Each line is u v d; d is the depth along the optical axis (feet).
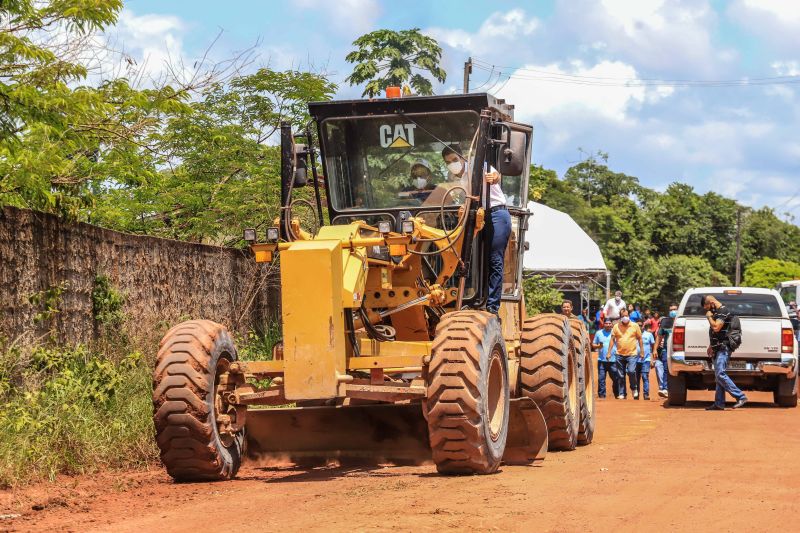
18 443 30.96
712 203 281.13
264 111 69.77
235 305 62.44
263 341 63.31
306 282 28.40
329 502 24.59
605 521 21.91
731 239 279.90
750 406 66.28
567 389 37.50
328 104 34.50
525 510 23.13
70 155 47.91
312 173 34.45
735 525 21.68
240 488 28.17
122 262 47.65
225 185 66.85
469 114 33.99
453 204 34.06
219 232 67.62
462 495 25.35
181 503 25.59
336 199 34.91
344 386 28.40
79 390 36.63
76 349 40.22
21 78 41.60
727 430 47.06
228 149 67.21
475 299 34.78
